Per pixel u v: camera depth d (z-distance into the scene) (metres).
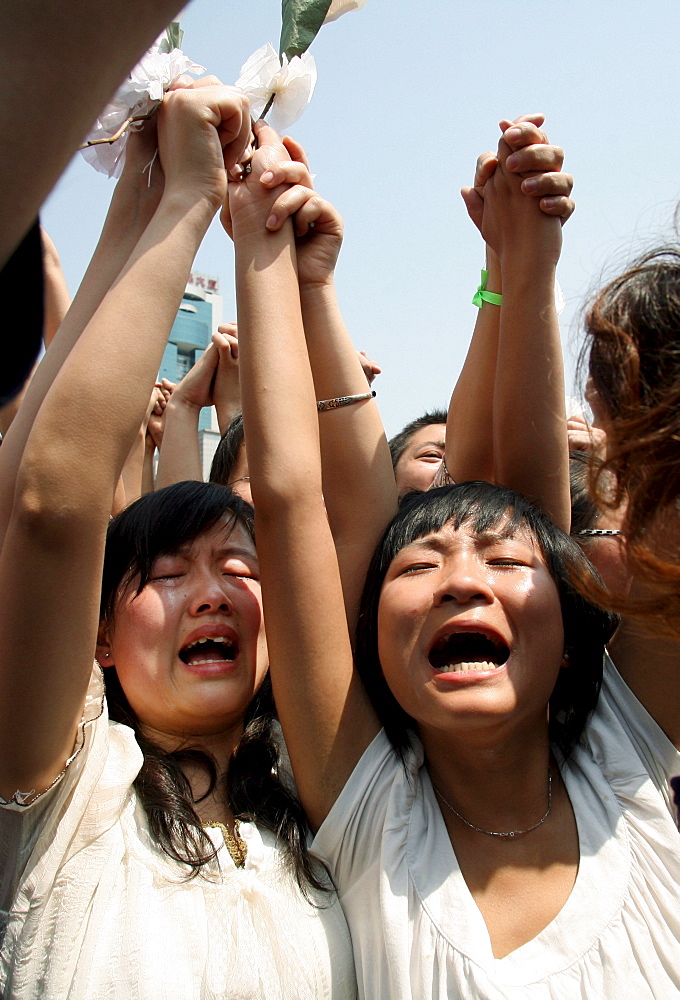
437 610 1.71
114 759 1.66
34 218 0.67
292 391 1.89
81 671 1.50
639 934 1.56
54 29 0.59
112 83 0.64
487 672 1.65
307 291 2.13
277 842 1.76
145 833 1.65
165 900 1.56
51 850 1.52
